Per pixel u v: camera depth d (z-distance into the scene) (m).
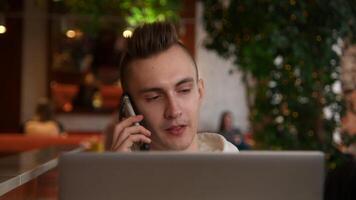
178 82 1.53
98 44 10.66
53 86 10.52
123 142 1.59
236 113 10.08
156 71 1.53
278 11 4.11
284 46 3.98
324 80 4.14
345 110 4.17
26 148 6.41
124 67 1.59
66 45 10.56
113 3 8.16
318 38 4.05
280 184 1.08
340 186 2.18
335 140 4.48
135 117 1.59
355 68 4.43
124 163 1.08
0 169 1.87
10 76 10.43
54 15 10.38
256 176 1.08
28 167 1.95
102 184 1.08
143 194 1.08
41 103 8.12
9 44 10.41
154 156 1.08
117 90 10.59
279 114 4.36
